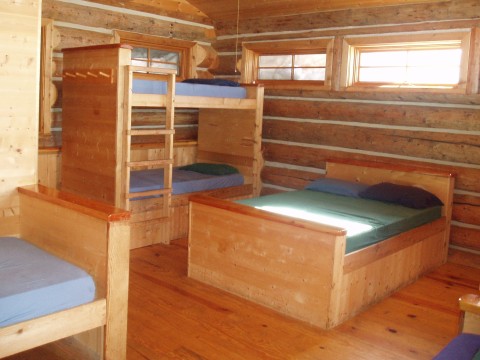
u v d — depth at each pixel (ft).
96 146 15.25
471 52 14.92
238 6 19.88
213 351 9.73
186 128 21.56
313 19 18.39
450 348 6.86
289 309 11.42
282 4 18.74
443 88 15.61
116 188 14.73
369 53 17.58
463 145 15.48
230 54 21.16
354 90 17.51
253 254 12.00
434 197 15.23
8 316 7.18
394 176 16.47
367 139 17.46
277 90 19.77
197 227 13.12
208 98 17.01
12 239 9.80
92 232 8.55
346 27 17.63
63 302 7.75
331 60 17.99
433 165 16.14
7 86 10.15
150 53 20.17
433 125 15.99
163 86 15.49
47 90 16.90
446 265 15.67
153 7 19.48
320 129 18.63
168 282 13.05
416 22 16.07
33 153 10.66
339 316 11.11
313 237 10.88
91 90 15.19
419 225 14.15
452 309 12.26
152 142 19.90
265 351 9.83
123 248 8.41
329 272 10.69
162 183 16.39
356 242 11.42
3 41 10.02
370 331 10.88
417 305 12.43
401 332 10.91
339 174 17.79
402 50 16.74
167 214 16.22
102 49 14.61
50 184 17.03
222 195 18.29
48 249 9.68
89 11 17.66
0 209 10.26
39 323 7.47
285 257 11.41
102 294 8.44
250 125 19.26
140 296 12.10
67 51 15.97
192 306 11.68
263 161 20.40
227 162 20.25
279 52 19.83
